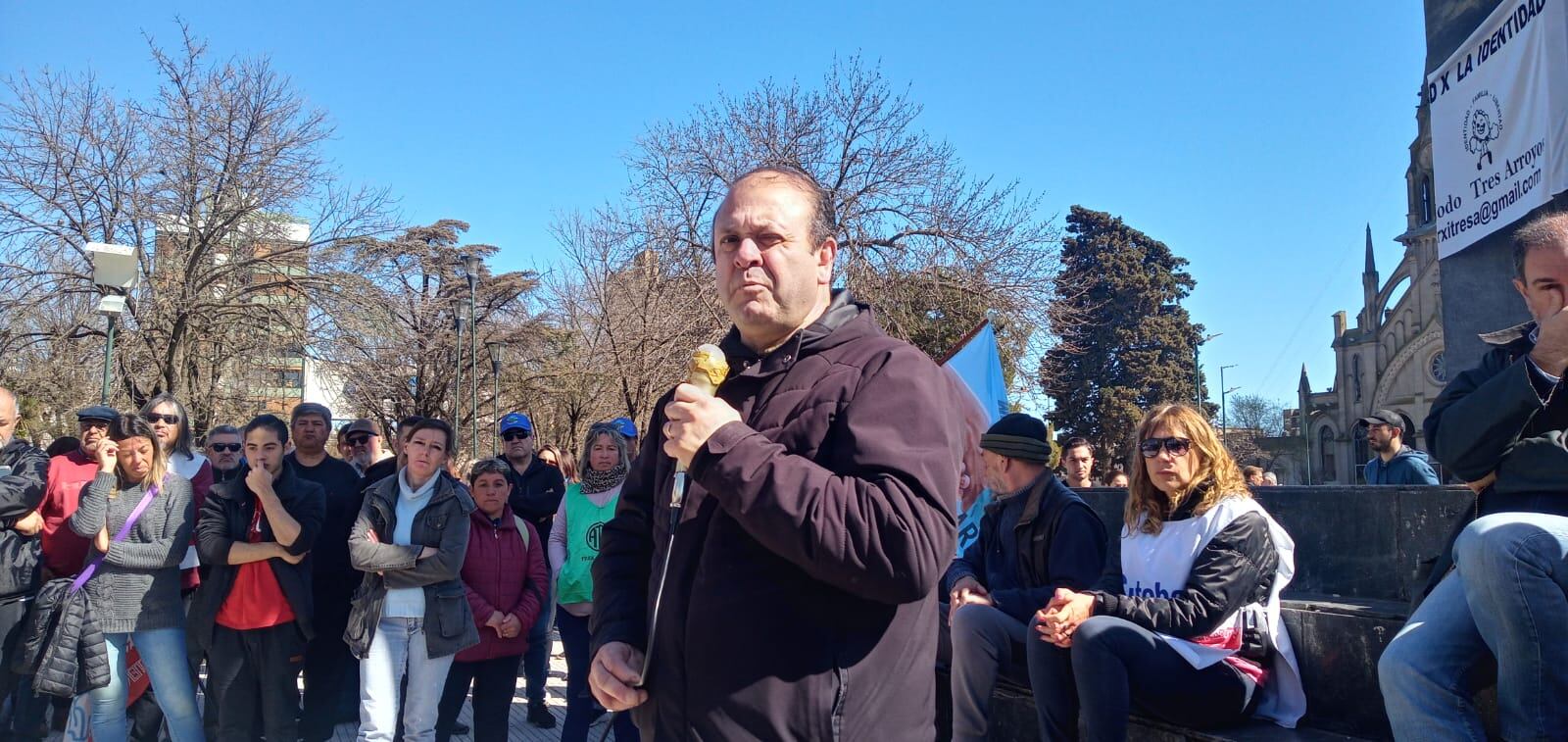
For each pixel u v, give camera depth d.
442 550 4.44
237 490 4.81
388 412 28.89
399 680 4.46
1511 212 6.16
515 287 32.59
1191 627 3.23
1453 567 2.57
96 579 4.64
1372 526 3.87
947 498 1.64
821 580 1.62
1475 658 2.44
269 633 4.73
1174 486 3.47
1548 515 2.32
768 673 1.63
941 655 4.55
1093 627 3.17
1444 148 7.04
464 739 6.45
